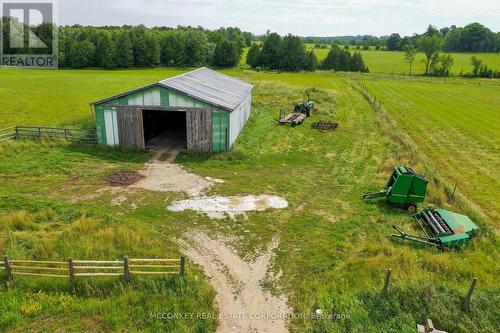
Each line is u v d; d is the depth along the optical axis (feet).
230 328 39.06
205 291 42.86
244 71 337.93
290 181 77.97
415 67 384.88
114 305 40.73
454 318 39.86
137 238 52.65
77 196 68.33
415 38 654.94
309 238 56.13
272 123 125.18
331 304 41.29
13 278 44.83
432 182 74.90
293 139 107.86
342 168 86.43
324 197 70.49
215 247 53.57
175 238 55.62
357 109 153.89
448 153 103.04
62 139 96.17
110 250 50.37
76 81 242.58
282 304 42.75
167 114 128.06
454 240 53.26
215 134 90.38
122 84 230.68
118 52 366.84
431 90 224.12
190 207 65.16
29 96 181.06
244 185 75.15
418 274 46.65
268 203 67.36
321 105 157.69
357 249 53.47
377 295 42.34
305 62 352.28
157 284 43.65
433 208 65.00
